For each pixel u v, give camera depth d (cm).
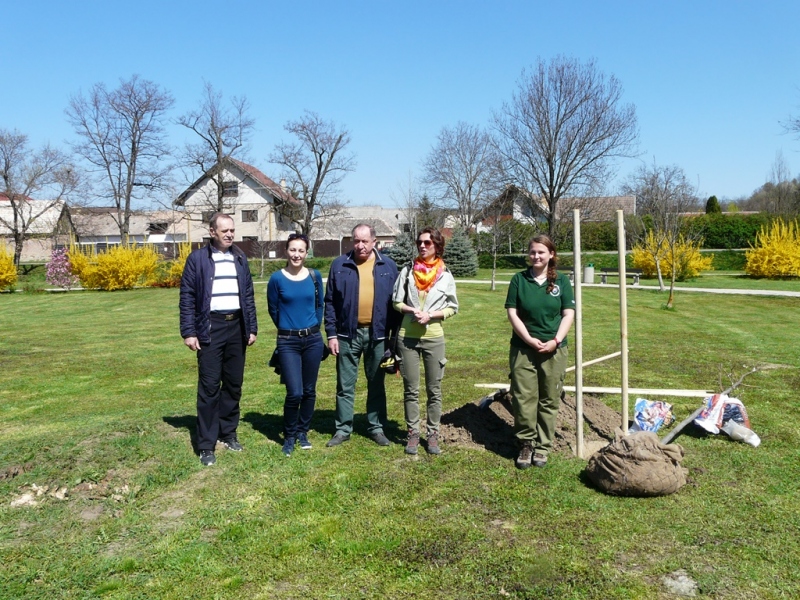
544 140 4297
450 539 402
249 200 6338
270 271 4650
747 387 840
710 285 3067
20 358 1249
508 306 516
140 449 538
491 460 538
